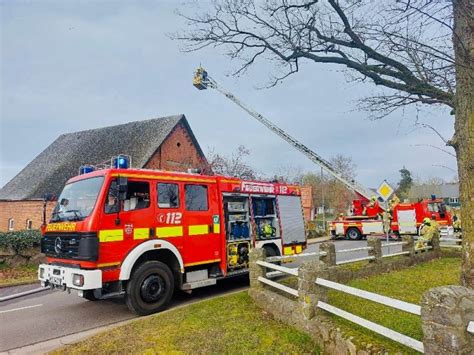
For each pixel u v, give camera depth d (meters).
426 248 11.48
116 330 5.56
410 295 6.58
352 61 5.92
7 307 8.23
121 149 26.67
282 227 10.32
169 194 7.62
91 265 6.23
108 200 6.61
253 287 6.81
